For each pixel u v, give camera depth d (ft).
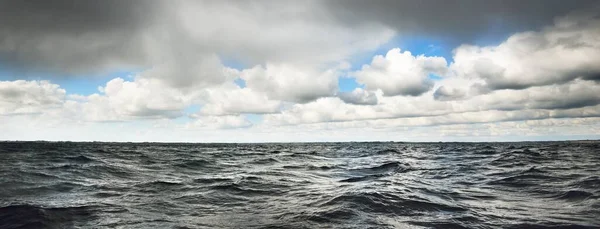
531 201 38.34
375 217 30.94
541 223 28.12
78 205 36.96
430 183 53.36
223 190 49.08
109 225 29.50
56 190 47.09
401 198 38.81
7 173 59.52
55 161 93.04
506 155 125.90
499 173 66.39
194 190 49.08
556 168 71.51
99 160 99.25
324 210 33.76
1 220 29.86
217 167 91.97
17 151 161.79
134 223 30.32
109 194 45.14
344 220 30.01
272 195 45.52
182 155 158.40
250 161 120.16
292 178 64.80
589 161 94.89
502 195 42.52
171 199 42.19
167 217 32.76
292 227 28.32
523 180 54.60
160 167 86.28
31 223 29.14
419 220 29.89
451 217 30.94
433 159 116.16
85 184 53.16
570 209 33.35
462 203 37.40
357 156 150.61
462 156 132.67
